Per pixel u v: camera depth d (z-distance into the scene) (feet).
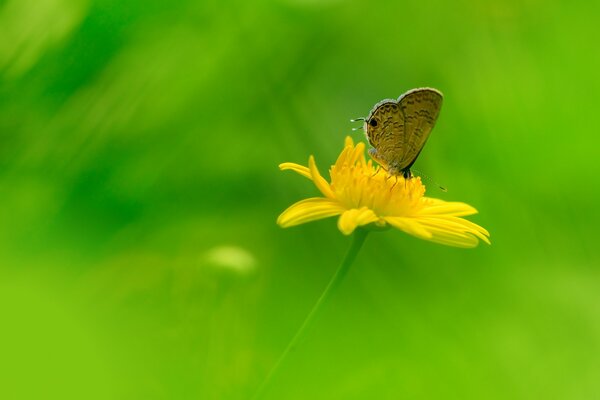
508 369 1.04
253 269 1.05
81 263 1.00
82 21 1.05
